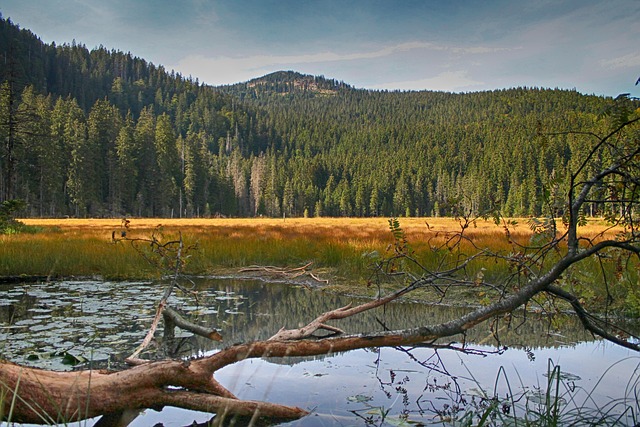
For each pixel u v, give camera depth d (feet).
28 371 9.48
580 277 13.74
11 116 88.33
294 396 11.75
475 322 11.57
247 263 40.98
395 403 11.23
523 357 15.35
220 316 22.06
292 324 20.27
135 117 492.13
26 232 63.21
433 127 547.49
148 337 14.02
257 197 320.29
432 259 31.68
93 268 36.99
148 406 10.11
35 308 23.32
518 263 14.28
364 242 45.68
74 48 529.45
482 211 14.57
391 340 11.16
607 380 12.92
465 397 11.64
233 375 13.51
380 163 399.24
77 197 189.06
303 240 48.55
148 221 142.10
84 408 9.35
